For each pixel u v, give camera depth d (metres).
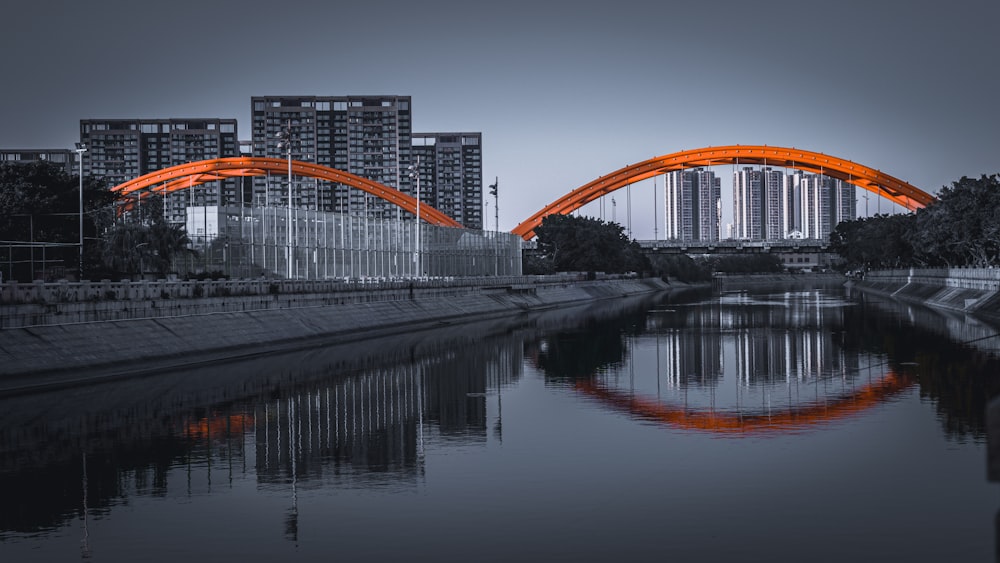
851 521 29.08
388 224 131.88
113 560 26.73
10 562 26.62
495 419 47.91
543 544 27.44
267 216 104.50
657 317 129.50
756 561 25.61
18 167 103.50
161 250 91.50
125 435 44.09
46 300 62.19
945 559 25.47
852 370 64.56
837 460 37.28
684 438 42.34
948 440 40.66
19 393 55.56
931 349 76.12
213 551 27.41
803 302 168.25
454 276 155.50
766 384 59.06
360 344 89.56
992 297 115.00
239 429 45.44
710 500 31.84
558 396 55.44
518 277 171.88
